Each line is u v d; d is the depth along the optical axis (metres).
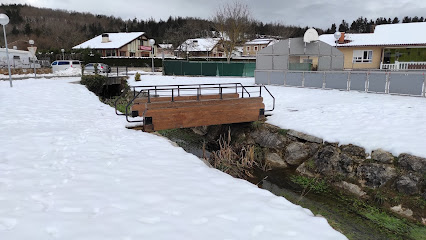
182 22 102.12
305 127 10.86
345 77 18.09
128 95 22.27
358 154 8.77
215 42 61.72
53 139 7.88
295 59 25.30
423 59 32.78
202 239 3.41
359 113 11.84
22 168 5.61
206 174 5.66
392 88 16.03
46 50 58.97
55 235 3.34
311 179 9.24
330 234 3.71
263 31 83.31
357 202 7.75
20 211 3.86
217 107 11.54
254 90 20.14
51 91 17.58
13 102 13.16
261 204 4.42
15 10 123.50
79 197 4.39
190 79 28.97
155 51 68.44
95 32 106.56
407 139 8.61
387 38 34.12
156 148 7.51
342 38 35.50
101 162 6.18
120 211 4.00
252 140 12.12
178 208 4.16
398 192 7.47
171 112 10.56
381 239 6.29
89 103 15.26
